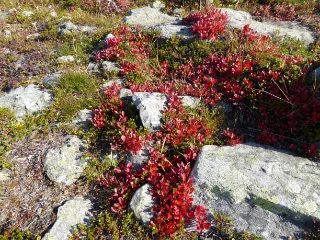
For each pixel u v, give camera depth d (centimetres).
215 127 88
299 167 71
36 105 99
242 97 92
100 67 117
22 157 84
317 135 78
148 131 85
